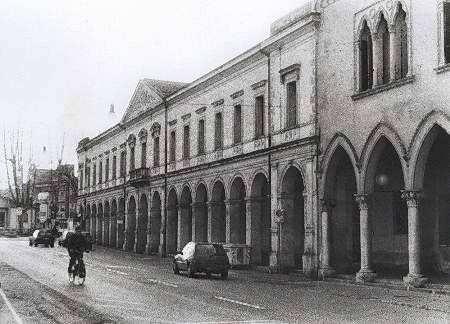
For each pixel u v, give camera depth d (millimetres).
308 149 29656
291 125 32031
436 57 22266
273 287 22828
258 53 34562
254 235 35250
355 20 27062
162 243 48875
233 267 34906
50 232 61406
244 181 36156
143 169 53156
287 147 31266
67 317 13422
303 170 30094
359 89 26656
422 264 27781
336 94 28062
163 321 12859
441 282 23094
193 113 44375
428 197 27891
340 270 28656
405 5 23797
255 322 12820
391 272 28203
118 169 63844
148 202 53312
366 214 25797
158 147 52344
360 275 25391
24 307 15234
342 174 29156
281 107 32500
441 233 27531
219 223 40281
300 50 30938
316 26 29719
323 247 28453
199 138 43312
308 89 30031
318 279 28047
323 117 28922
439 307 16406
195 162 43531
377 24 25609
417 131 22875
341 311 15156
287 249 31938
